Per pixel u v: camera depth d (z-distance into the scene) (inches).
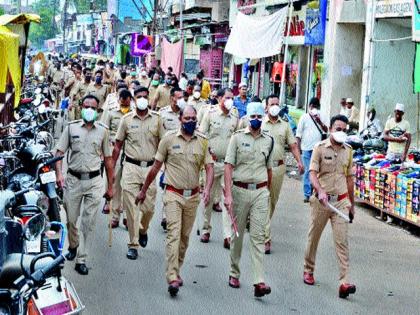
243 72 1136.8
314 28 853.2
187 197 327.0
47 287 216.2
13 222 226.4
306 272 350.6
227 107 427.8
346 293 329.7
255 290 323.9
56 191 362.0
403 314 314.5
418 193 450.3
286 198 558.9
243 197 327.0
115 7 2196.1
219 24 1259.2
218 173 418.9
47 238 279.0
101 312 300.0
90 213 352.2
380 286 352.5
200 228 435.8
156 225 454.0
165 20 1644.9
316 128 528.4
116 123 458.6
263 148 328.2
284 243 425.1
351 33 807.1
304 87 938.7
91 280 341.7
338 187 332.5
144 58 1668.3
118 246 402.3
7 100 617.0
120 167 430.9
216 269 367.6
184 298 322.3
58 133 815.1
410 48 709.9
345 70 810.8
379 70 707.4
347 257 332.2
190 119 322.0
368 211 525.3
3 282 201.2
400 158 527.8
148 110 381.1
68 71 1138.0
